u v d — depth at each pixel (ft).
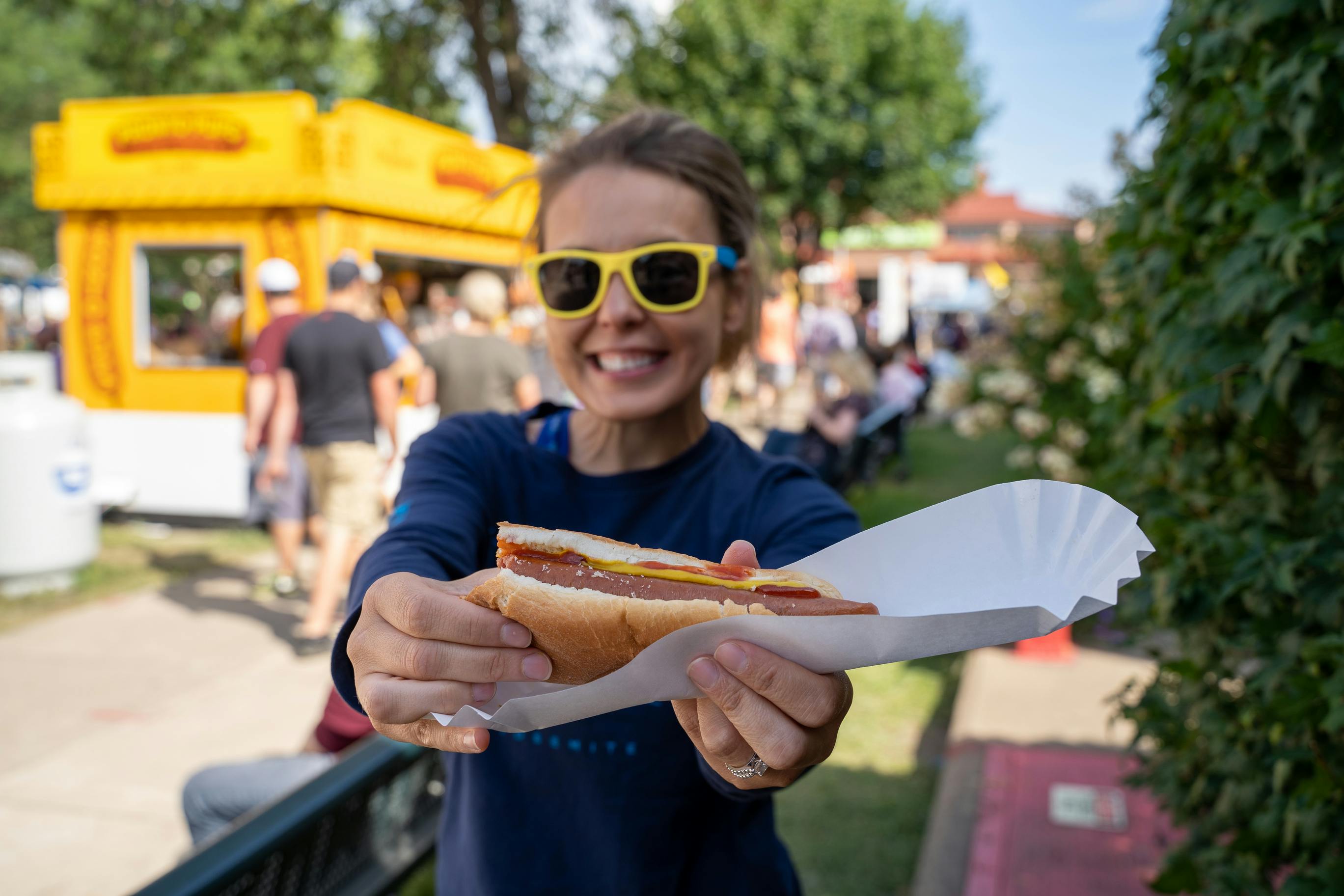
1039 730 16.11
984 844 12.44
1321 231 5.58
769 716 3.46
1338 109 5.89
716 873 4.97
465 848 5.09
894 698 18.92
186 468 31.27
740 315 6.05
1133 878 11.58
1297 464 6.88
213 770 9.44
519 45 48.83
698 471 5.47
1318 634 6.44
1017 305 20.11
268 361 23.04
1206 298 6.72
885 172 95.30
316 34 53.83
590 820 4.85
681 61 79.51
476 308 22.77
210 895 5.94
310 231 28.86
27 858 13.17
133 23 54.75
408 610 3.63
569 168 5.64
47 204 30.91
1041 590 3.71
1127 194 8.55
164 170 29.86
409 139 31.60
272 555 28.73
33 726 17.08
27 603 23.70
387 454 29.43
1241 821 7.43
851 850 13.16
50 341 48.85
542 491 5.45
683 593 3.86
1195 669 7.41
